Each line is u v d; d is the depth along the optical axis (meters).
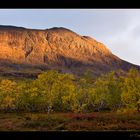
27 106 73.94
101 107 69.75
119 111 51.16
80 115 48.69
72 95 65.44
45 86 68.50
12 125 43.41
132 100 48.66
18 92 75.12
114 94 65.38
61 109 71.00
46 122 44.28
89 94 67.88
